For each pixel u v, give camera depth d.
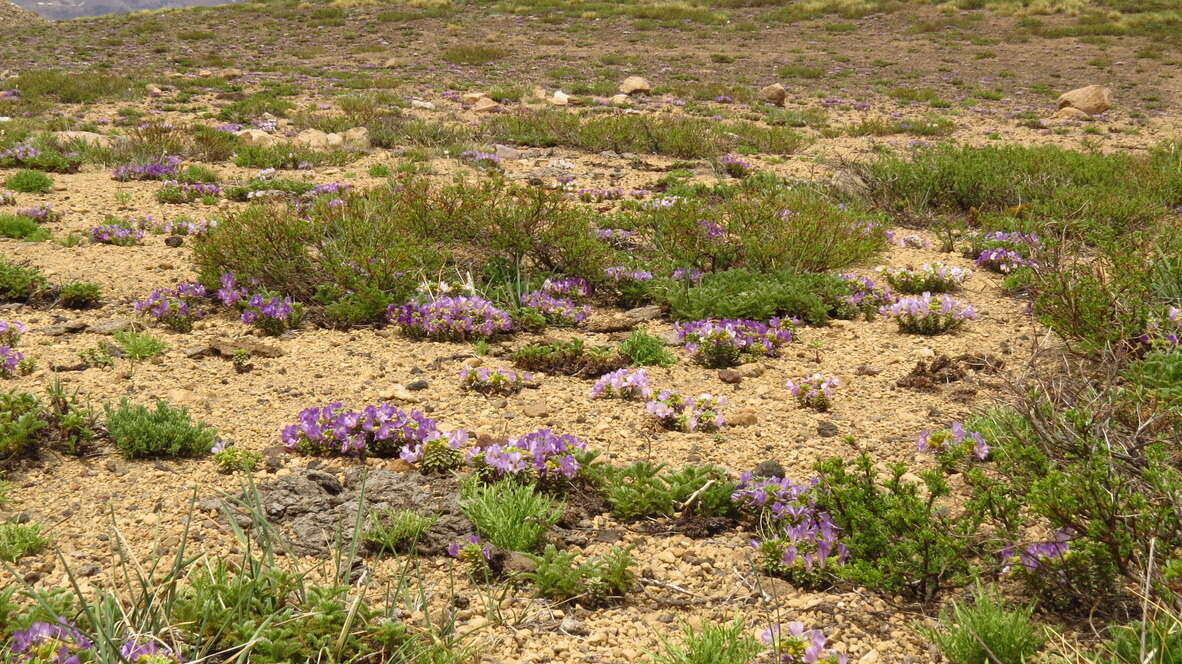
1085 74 29.42
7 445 4.13
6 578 3.31
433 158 14.41
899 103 24.20
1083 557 3.19
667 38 36.81
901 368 5.97
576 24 39.81
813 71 29.06
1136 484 3.54
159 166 12.23
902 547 3.47
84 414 4.53
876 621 3.32
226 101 21.28
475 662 3.03
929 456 4.62
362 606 3.08
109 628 2.74
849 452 4.69
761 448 4.74
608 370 5.82
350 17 40.47
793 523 3.84
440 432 4.55
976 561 3.59
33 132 15.36
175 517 3.81
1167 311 5.76
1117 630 3.02
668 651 3.03
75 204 10.37
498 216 7.51
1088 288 5.85
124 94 21.14
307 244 7.98
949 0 44.28
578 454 4.29
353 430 4.52
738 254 8.08
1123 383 5.12
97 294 6.88
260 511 3.49
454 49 31.73
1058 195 10.49
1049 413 4.29
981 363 5.92
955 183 11.36
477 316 6.37
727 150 15.94
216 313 6.77
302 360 5.84
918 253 9.24
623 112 20.44
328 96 22.12
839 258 8.01
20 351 5.68
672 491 4.07
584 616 3.34
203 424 4.54
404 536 3.71
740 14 43.41
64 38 33.47
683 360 6.09
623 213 9.63
